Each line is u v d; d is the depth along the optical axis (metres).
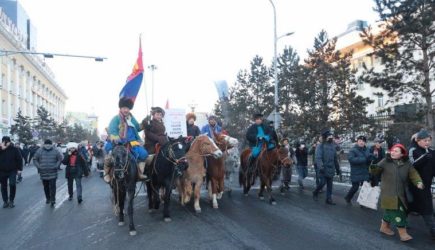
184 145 9.80
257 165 12.17
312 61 22.19
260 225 9.17
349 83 20.53
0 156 12.20
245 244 7.63
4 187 12.20
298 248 7.34
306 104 21.03
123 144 8.96
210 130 13.34
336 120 20.28
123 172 8.42
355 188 11.74
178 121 12.37
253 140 12.46
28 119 47.91
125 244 7.78
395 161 7.84
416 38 18.22
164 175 9.72
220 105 37.75
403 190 7.77
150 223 9.50
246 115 36.16
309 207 11.35
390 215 7.91
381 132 19.70
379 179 8.36
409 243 7.60
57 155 12.52
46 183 12.83
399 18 18.52
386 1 18.58
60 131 62.06
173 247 7.51
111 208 11.75
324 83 20.61
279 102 23.42
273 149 11.99
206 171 11.48
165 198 9.75
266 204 11.86
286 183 14.87
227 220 9.71
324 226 9.02
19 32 64.25
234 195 13.59
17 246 7.88
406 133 19.02
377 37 19.62
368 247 7.36
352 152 11.72
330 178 11.91
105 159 9.53
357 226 9.00
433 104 19.36
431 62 18.53
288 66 34.88
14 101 56.66
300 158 15.51
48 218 10.47
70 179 13.17
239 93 38.75
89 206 12.20
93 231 8.89
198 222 9.52
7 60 52.59
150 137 10.38
